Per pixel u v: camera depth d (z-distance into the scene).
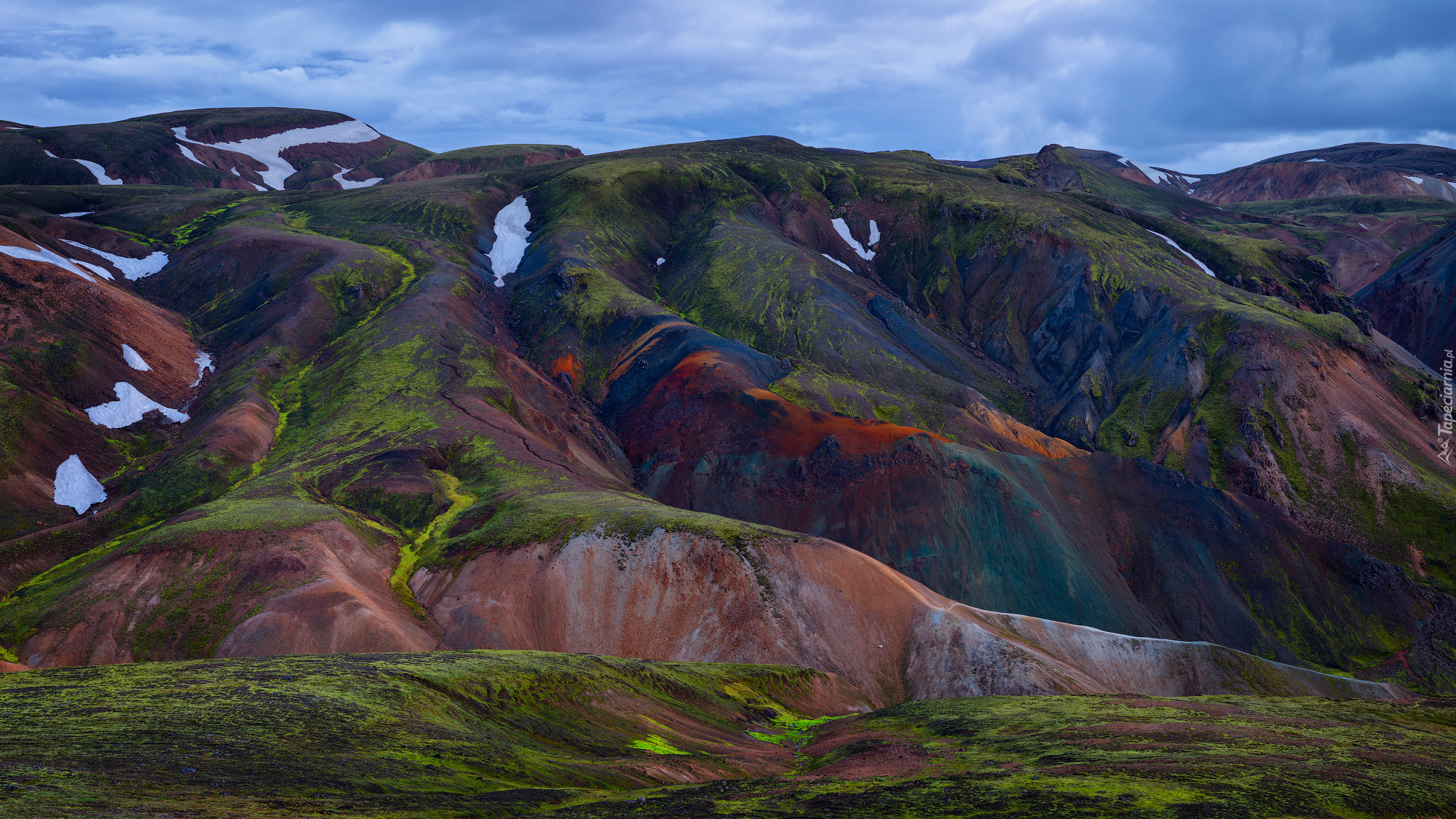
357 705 35.38
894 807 28.92
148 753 26.36
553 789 30.16
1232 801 29.73
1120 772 34.00
